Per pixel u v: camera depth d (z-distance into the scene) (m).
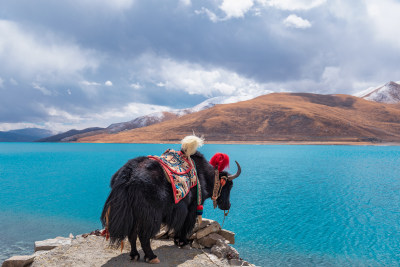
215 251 4.53
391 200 14.37
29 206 13.14
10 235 9.09
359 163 36.12
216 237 4.86
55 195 15.75
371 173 25.69
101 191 16.95
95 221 10.77
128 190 3.57
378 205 13.31
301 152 63.62
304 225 10.02
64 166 33.69
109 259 4.06
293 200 14.26
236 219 10.84
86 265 3.85
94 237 4.90
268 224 10.28
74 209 12.58
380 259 7.32
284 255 7.55
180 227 4.14
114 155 56.84
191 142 4.28
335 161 38.91
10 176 24.11
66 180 21.59
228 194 4.70
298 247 8.08
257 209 12.43
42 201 14.21
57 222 10.59
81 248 4.45
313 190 17.03
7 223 10.44
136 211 3.57
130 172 3.70
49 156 55.72
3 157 54.34
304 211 12.06
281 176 23.41
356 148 89.56
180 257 4.27
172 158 4.16
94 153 65.06
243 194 15.78
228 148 86.12
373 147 98.44
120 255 4.21
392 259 7.30
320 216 11.33
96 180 21.61
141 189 3.57
